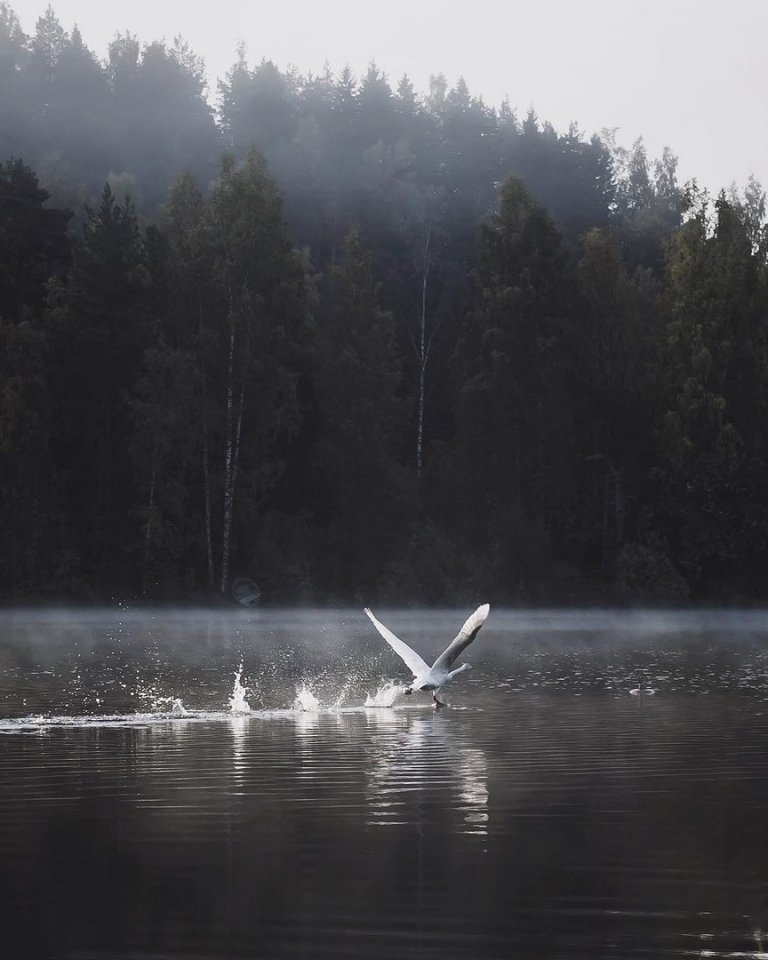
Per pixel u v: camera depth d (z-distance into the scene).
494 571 89.38
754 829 15.13
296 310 93.50
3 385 84.25
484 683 34.53
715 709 27.61
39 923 11.70
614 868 13.45
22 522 82.12
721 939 11.22
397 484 95.88
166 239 94.56
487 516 94.50
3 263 93.44
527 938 11.27
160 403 86.50
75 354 89.31
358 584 91.81
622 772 19.06
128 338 88.94
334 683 35.50
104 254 89.75
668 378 94.94
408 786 17.94
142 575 85.25
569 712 27.11
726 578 91.94
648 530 93.25
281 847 14.34
